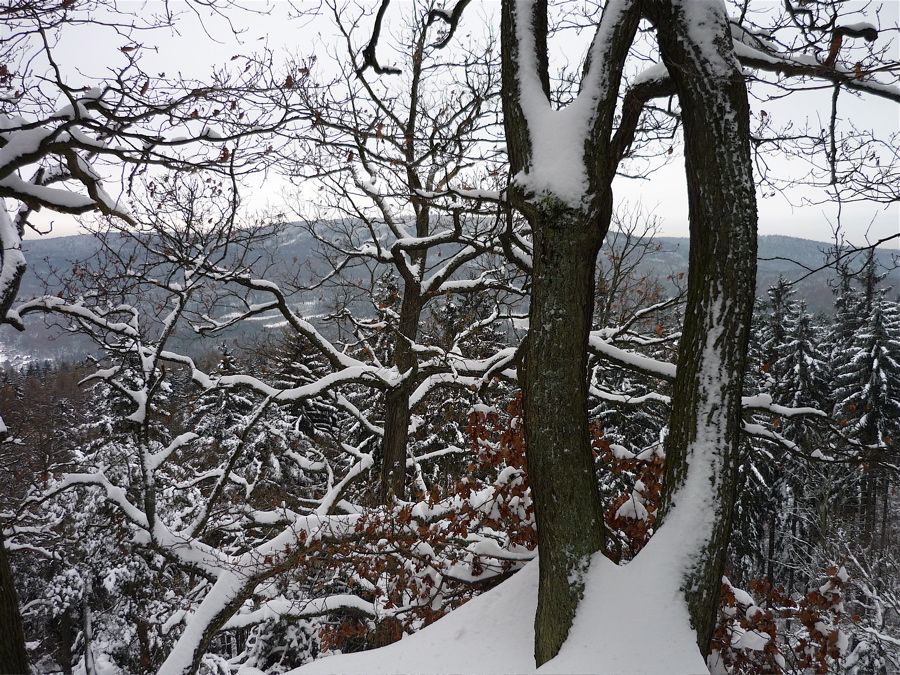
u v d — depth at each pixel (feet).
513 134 15.70
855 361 58.18
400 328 40.40
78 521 50.34
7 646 11.90
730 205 13.08
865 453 23.65
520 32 16.05
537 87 15.64
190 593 33.76
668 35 14.25
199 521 31.17
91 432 70.33
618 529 20.43
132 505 30.63
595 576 12.83
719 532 12.41
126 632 56.54
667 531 12.73
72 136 14.08
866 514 69.77
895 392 56.39
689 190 13.99
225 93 16.29
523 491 21.83
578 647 11.53
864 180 17.65
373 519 26.86
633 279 41.78
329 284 45.16
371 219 42.96
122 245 27.30
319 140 18.80
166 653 44.88
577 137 14.49
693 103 13.67
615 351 24.73
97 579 57.47
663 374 24.25
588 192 14.19
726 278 13.03
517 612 15.87
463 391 36.42
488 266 39.50
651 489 20.59
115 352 32.81
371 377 34.81
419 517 26.45
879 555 61.05
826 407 67.36
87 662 52.65
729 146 13.21
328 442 60.70
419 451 53.52
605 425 46.03
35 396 71.31
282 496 42.06
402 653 15.17
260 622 31.83
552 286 14.19
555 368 13.96
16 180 14.80
